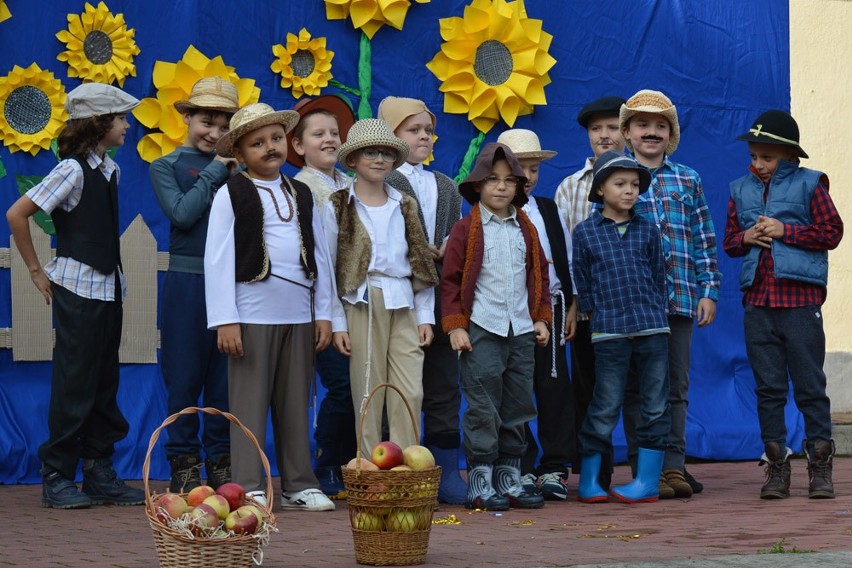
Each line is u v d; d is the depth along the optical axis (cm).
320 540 532
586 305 696
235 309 625
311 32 845
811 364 704
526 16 888
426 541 468
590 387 726
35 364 788
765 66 954
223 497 446
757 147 734
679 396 728
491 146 666
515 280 664
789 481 704
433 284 665
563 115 899
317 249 653
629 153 780
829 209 716
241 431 630
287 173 834
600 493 686
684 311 723
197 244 687
